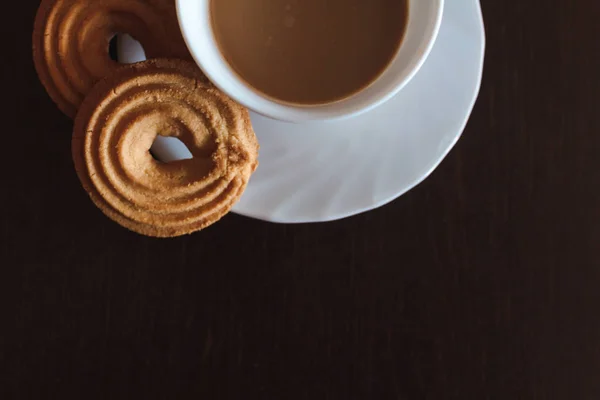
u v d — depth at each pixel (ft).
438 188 1.23
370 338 1.23
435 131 1.14
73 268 1.23
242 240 1.23
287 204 1.13
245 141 1.10
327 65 1.10
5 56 1.23
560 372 1.23
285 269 1.23
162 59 1.10
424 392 1.23
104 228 1.23
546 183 1.23
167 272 1.23
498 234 1.23
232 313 1.23
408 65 1.04
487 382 1.23
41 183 1.23
